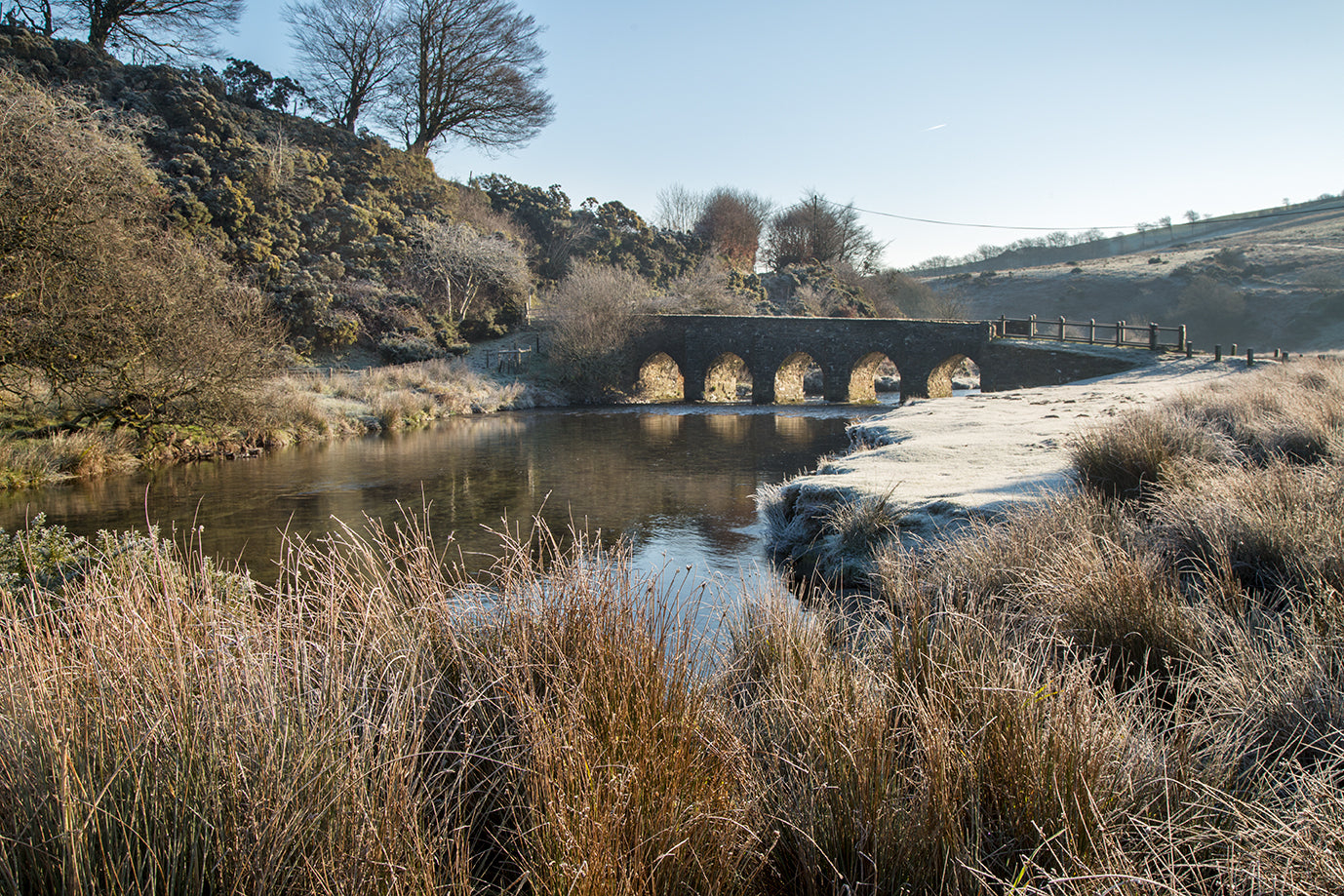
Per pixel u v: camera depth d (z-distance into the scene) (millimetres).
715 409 29781
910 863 2123
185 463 14766
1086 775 2273
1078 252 112062
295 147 38438
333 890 1755
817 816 2293
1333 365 14500
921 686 3102
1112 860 1992
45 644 2455
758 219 67438
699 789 2275
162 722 1987
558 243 50344
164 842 1770
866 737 2451
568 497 11875
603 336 33656
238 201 30859
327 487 12422
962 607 4324
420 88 48500
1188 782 2361
